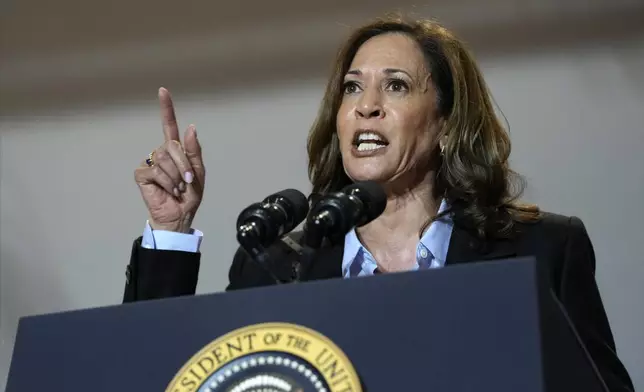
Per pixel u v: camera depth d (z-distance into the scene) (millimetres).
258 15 10055
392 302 3395
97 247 9969
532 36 8961
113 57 10414
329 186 6637
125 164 10109
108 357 3736
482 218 5969
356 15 9703
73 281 9945
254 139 9719
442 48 6434
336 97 6582
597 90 8664
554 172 8609
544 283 3471
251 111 9805
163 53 10266
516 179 6703
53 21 10742
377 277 3451
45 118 10453
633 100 8555
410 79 6227
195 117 9945
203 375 3471
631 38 8664
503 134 6629
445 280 3357
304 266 4219
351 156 6102
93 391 3691
